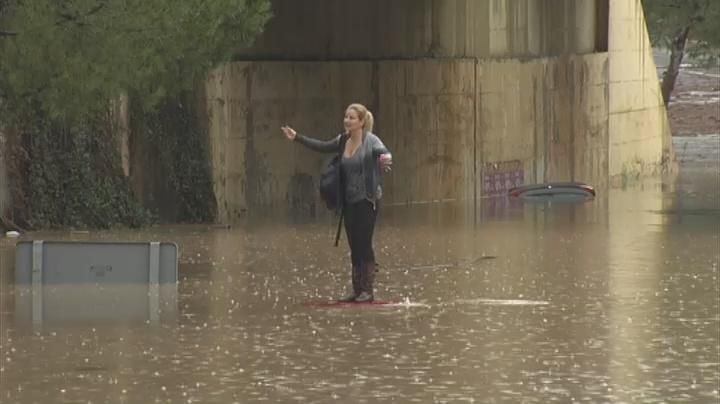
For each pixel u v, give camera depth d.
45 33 76.81
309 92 121.31
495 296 67.69
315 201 121.69
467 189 133.50
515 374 49.16
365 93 125.50
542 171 143.88
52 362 50.56
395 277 74.94
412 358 51.88
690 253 86.06
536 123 142.75
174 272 71.25
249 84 114.94
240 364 50.53
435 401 44.97
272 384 47.25
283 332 57.19
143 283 70.94
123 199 100.88
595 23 153.25
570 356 52.44
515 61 139.12
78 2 77.88
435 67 130.38
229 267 79.12
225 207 110.56
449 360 51.53
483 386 47.19
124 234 96.81
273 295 67.69
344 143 64.88
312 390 46.34
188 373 48.88
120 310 62.44
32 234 94.75
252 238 96.44
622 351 53.47
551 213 116.44
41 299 65.69
